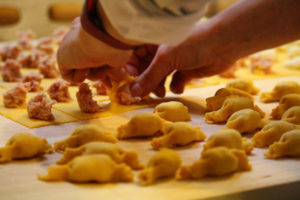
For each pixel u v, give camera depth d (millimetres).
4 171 964
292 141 1063
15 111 1402
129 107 1463
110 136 1107
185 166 936
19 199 840
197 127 1176
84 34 1163
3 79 1827
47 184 902
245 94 1489
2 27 3375
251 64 2074
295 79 1953
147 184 899
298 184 943
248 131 1238
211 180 933
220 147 977
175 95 1641
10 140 1045
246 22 1356
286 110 1331
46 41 2436
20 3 3359
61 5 3529
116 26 994
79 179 903
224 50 1412
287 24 1334
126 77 1473
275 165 1023
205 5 967
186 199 847
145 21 937
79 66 1275
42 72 1888
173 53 1434
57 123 1301
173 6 919
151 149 1104
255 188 903
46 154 1062
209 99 1438
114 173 919
